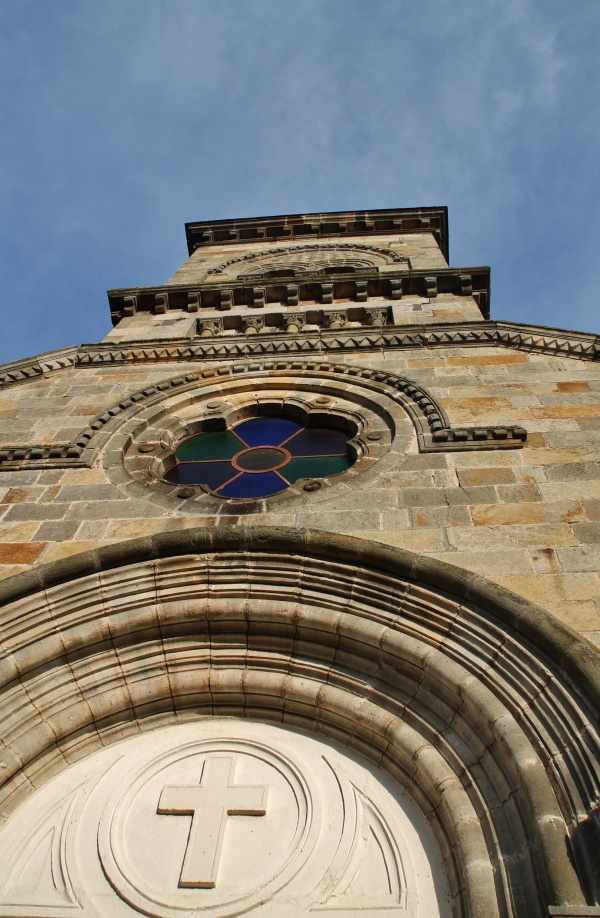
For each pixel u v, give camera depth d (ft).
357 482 24.12
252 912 14.40
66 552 21.71
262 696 18.66
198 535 20.81
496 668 16.79
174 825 16.31
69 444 27.78
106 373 35.94
